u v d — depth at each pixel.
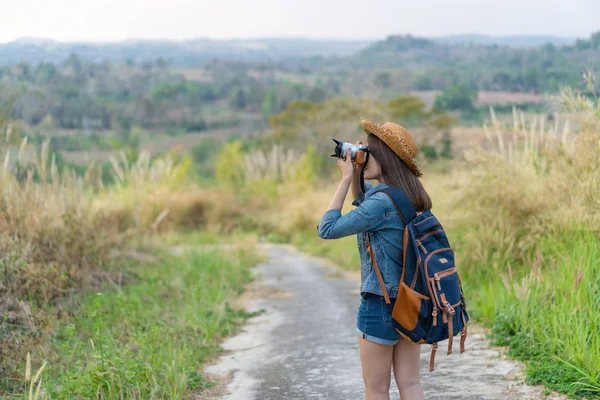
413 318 3.26
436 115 50.88
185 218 22.08
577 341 4.83
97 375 4.72
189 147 120.44
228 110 179.62
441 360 5.57
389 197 3.38
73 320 6.82
